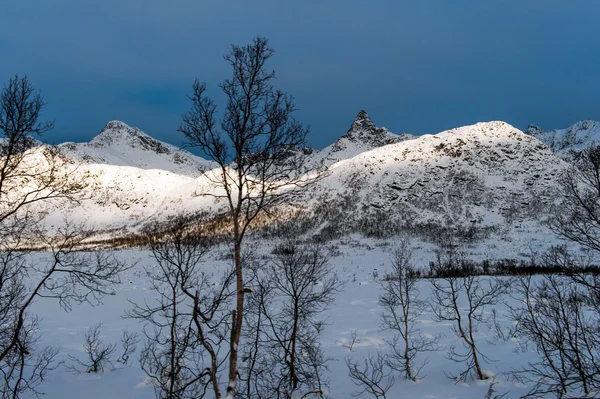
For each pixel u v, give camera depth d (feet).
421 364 33.35
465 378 29.50
